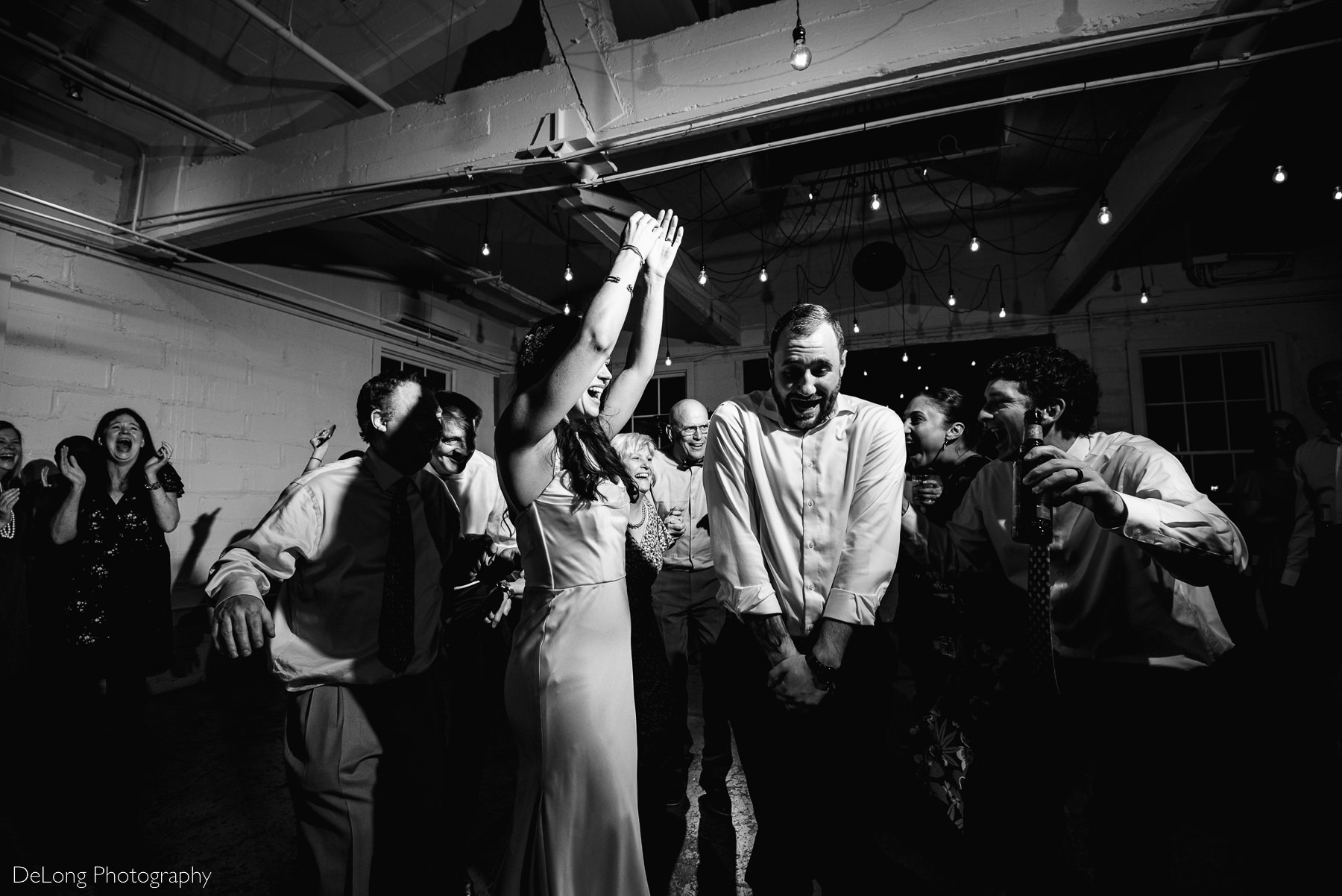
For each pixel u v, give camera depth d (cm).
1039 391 141
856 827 130
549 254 634
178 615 436
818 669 126
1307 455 299
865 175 678
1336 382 279
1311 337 576
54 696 297
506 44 432
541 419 109
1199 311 608
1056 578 139
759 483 142
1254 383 594
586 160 329
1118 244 490
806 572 138
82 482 297
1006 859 146
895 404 694
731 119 301
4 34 312
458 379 733
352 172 363
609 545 120
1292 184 528
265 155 385
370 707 142
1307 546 302
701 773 257
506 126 334
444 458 218
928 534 182
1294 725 206
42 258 380
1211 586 114
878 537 131
